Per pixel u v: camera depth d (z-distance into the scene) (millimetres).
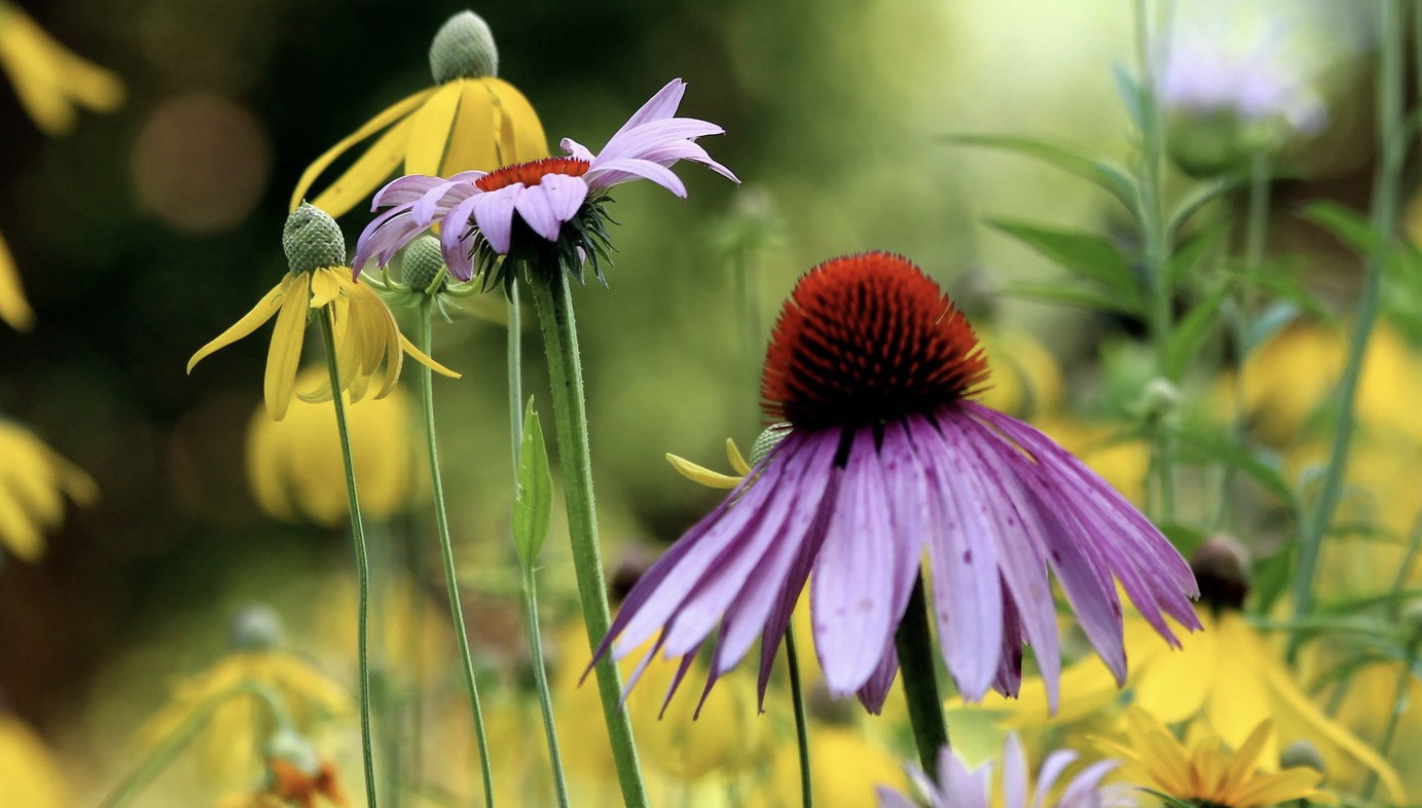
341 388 804
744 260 1137
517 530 788
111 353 3658
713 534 753
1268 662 899
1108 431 1277
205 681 1052
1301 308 1046
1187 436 994
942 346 771
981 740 1024
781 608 772
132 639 3564
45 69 1377
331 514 1203
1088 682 881
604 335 3531
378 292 819
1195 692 884
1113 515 760
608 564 1062
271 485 1201
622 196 3609
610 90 3637
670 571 752
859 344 768
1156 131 1035
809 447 762
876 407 766
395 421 1199
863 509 749
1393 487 1362
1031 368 1558
